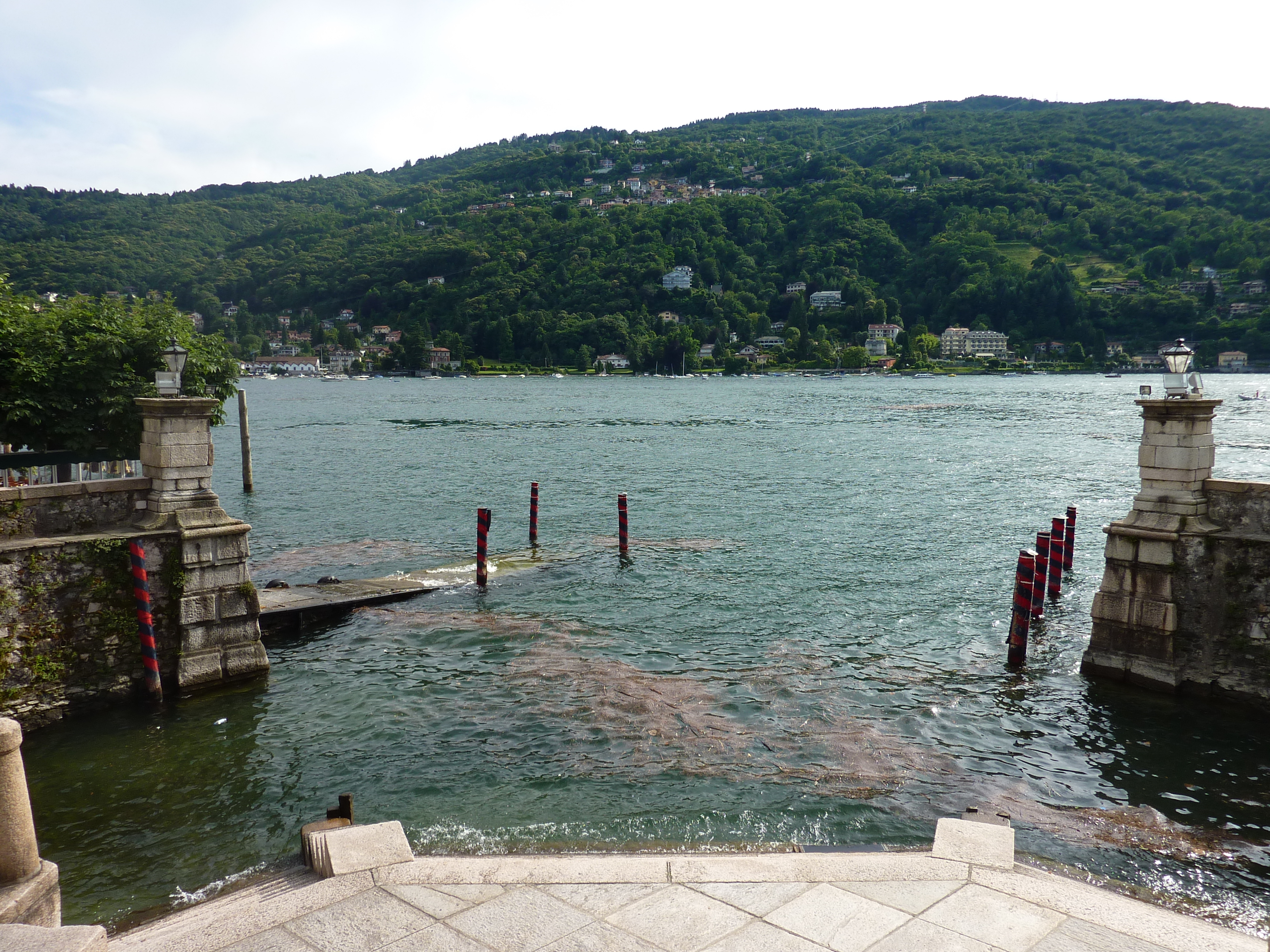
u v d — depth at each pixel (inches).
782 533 1228.5
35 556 536.4
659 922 278.7
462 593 887.7
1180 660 578.6
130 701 579.2
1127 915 284.4
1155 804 454.3
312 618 773.3
